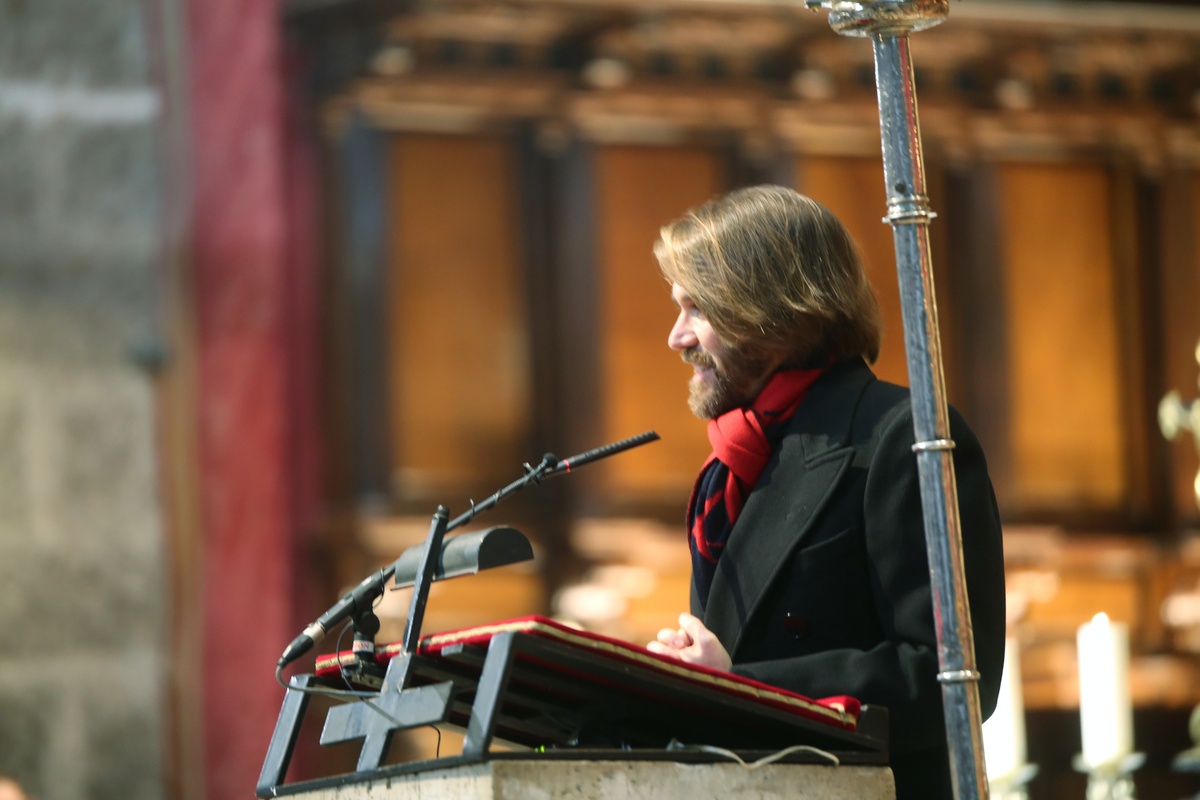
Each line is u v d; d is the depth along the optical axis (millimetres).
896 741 5957
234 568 19453
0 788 16641
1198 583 24719
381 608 21109
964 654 5629
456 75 22703
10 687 18266
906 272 5836
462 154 22906
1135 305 25328
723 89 23766
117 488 18922
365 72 22141
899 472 6223
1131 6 24812
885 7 5895
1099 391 25078
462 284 22750
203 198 19609
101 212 19094
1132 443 25047
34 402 18672
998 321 24719
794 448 6512
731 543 6512
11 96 18812
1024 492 24609
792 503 6410
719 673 5367
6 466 18500
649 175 23609
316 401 21359
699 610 6777
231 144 19781
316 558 21000
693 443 23328
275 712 19328
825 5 6020
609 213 23391
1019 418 24719
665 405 23281
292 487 20844
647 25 23125
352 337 21844
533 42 23078
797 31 23562
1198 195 25625
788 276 6613
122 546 18891
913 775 6285
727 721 5605
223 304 19641
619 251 23391
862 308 6773
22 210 18766
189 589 19234
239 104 19797
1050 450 24797
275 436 19875
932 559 5695
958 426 6305
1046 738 23703
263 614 19531
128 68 19344
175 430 19297
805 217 6738
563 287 23078
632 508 22922
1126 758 13055
